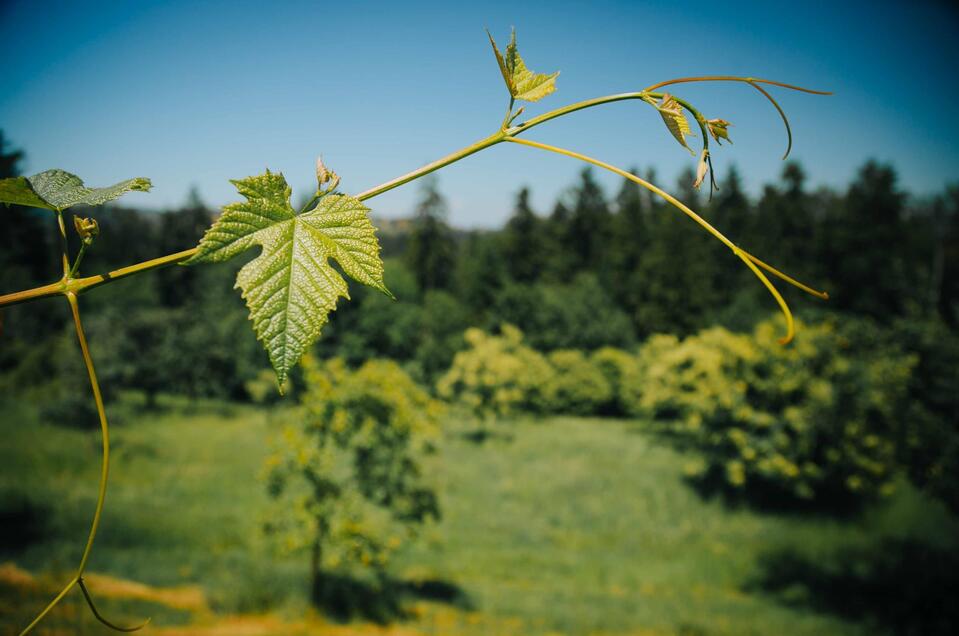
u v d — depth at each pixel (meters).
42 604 8.55
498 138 0.58
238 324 30.69
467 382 26.61
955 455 10.16
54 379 25.62
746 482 18.27
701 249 41.91
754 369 16.83
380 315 33.31
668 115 0.57
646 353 31.56
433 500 10.31
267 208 0.51
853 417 14.85
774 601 11.80
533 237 51.25
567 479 19.12
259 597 9.85
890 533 15.44
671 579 12.65
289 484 9.69
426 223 50.44
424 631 9.34
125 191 0.59
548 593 11.42
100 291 34.19
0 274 24.80
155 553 11.55
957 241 35.88
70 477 16.61
